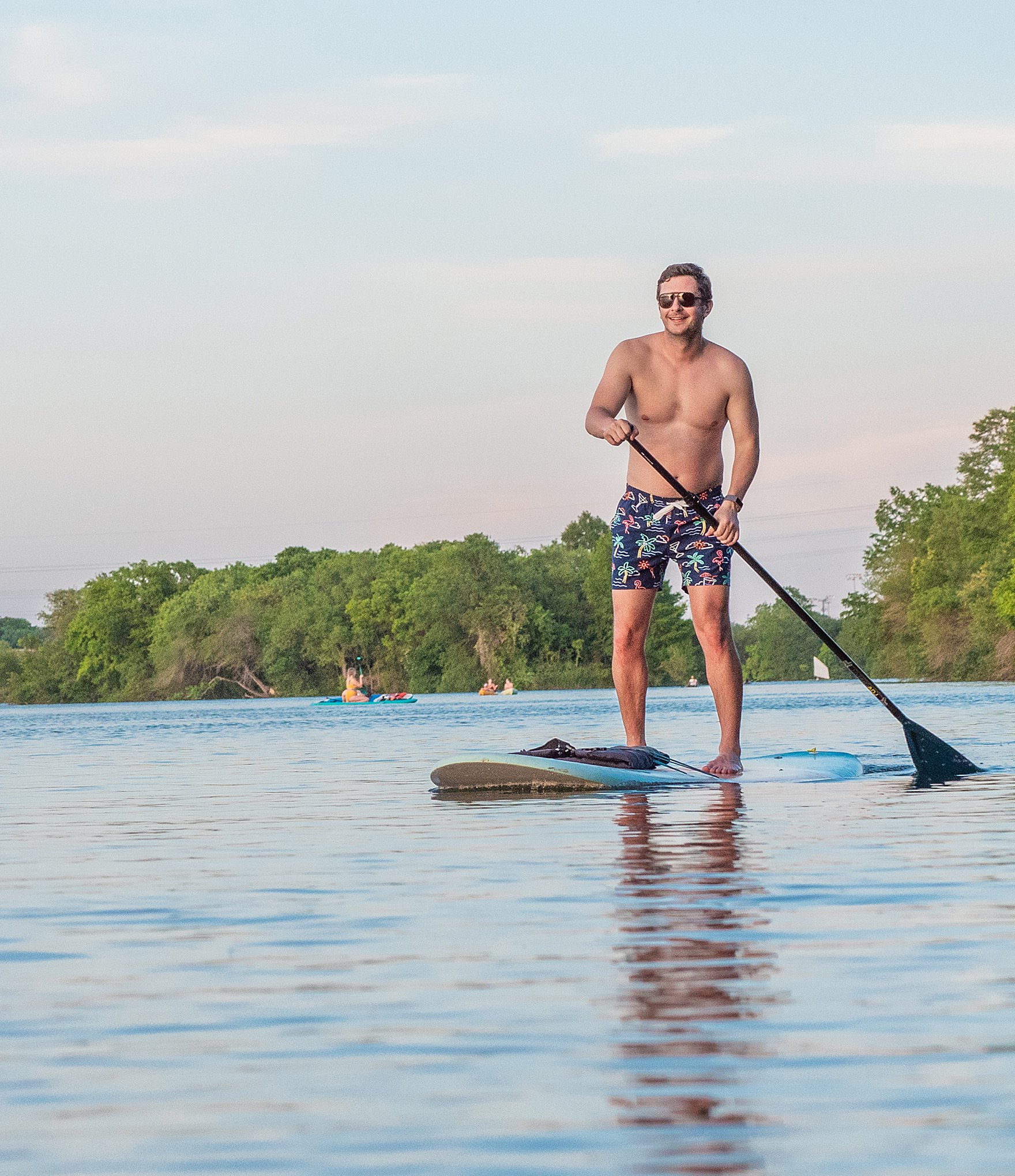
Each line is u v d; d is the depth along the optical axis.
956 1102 2.77
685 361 10.52
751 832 6.97
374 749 18.27
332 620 112.44
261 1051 3.19
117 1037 3.33
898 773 11.18
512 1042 3.22
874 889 5.14
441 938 4.39
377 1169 2.47
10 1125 2.73
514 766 9.99
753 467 10.55
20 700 135.00
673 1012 3.44
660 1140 2.59
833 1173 2.43
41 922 4.82
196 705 94.06
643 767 10.33
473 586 105.00
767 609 140.62
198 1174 2.46
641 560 10.76
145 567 131.62
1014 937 4.26
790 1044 3.16
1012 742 15.41
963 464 78.94
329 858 6.34
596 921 4.61
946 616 77.00
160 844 7.07
